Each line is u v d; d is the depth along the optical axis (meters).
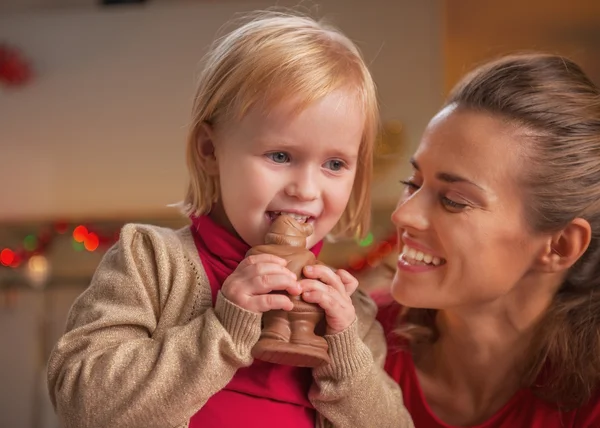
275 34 0.88
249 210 0.84
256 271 0.77
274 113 0.82
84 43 2.84
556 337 1.03
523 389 1.07
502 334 1.05
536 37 2.35
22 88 2.88
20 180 2.90
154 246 0.88
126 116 2.84
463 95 1.01
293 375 0.90
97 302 0.85
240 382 0.87
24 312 2.95
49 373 0.83
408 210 0.99
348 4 2.67
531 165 0.95
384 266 1.34
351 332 0.83
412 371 1.13
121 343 0.81
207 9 2.78
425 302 1.00
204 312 0.85
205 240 0.91
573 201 0.96
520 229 0.96
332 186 0.85
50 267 2.98
